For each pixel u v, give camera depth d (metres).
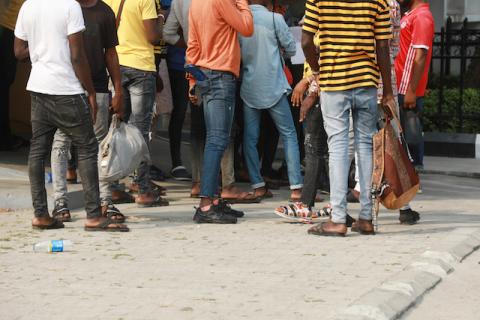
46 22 13.08
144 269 11.14
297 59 18.47
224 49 14.50
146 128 16.19
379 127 14.46
